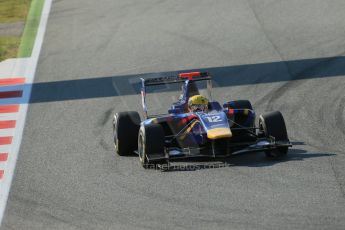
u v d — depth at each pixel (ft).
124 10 285.84
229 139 142.31
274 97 194.70
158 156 142.72
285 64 221.25
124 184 141.79
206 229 120.06
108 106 196.95
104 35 260.83
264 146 143.54
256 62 224.94
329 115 178.19
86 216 128.88
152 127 144.36
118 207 131.44
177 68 224.74
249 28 256.93
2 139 177.78
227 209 127.24
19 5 300.81
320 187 134.62
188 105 152.46
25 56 245.65
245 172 143.02
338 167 144.05
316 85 201.26
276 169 143.84
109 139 171.42
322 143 159.84
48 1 304.09
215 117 145.38
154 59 234.17
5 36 266.16
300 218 122.11
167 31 259.60
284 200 129.59
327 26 253.85
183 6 285.43
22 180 149.89
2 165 160.45
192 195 133.80
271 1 285.23
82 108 196.54
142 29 263.49
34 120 189.67
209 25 262.88
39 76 226.38
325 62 220.02
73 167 154.81
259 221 121.90
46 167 156.56
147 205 131.23
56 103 202.28
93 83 217.15
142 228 122.11
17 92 213.87
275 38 245.65
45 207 134.72
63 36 262.88
